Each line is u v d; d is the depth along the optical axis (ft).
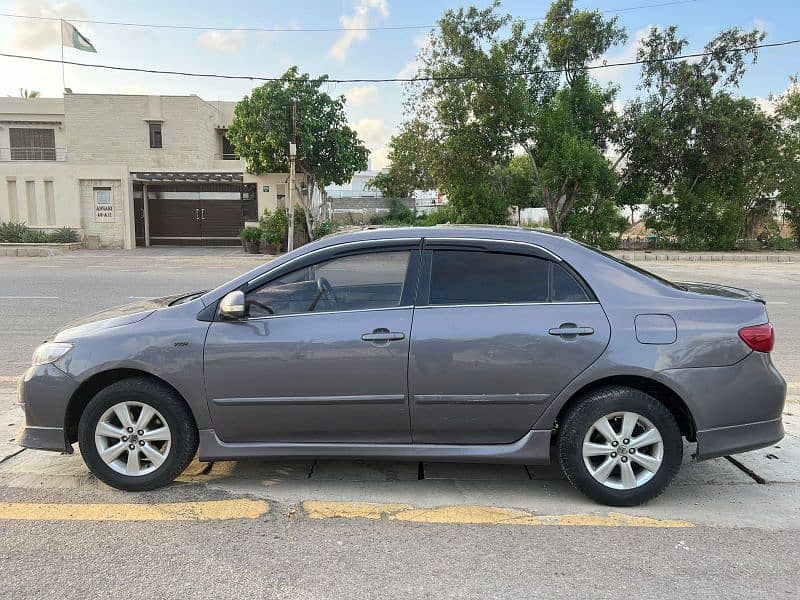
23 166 85.71
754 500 12.70
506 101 72.64
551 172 72.28
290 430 12.45
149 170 86.79
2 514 11.91
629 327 12.00
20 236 81.87
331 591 9.50
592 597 9.34
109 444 12.85
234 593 9.44
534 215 112.88
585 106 76.23
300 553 10.59
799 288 46.01
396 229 13.09
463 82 72.74
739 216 81.51
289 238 74.95
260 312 12.60
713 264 68.23
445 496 12.88
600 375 11.93
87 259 71.00
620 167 81.92
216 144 101.50
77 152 92.07
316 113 78.33
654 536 11.21
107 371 12.58
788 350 25.93
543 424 12.16
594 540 11.05
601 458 12.30
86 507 12.21
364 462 14.67
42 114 95.61
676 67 75.15
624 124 77.71
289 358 12.18
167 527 11.45
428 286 12.51
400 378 12.10
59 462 14.48
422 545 10.87
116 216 87.71
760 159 79.87
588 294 12.31
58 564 10.20
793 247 84.43
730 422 12.04
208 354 12.31
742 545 10.90
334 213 109.19
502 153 75.97
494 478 13.82
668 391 12.19
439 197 128.47
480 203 77.15
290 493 12.96
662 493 12.59
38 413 12.68
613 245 81.00
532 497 12.84
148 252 81.92
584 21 72.79
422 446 12.42
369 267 12.75
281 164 78.02
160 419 12.67
